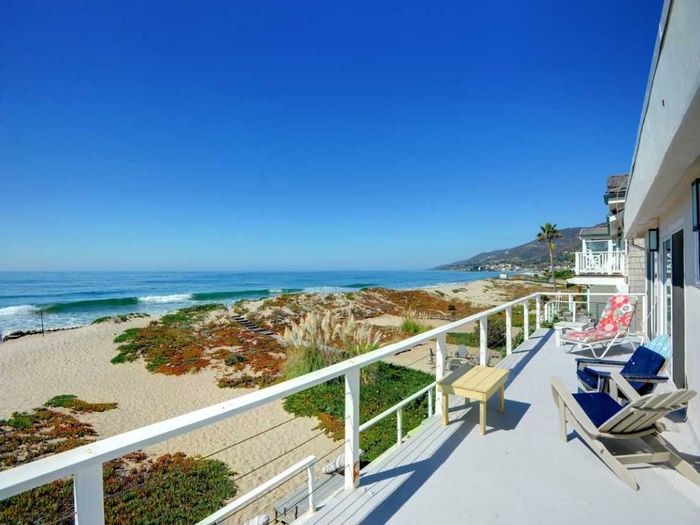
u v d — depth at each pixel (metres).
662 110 2.08
